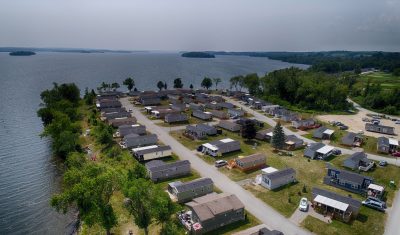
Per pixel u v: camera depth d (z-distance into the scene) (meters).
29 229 58.00
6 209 64.44
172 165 73.62
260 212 58.69
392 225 55.12
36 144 103.12
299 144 96.94
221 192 66.12
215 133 107.81
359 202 57.31
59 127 94.38
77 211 63.97
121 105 150.00
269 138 102.06
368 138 106.69
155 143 96.38
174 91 185.12
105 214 50.38
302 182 72.00
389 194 67.19
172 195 64.00
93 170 55.62
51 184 75.50
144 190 49.06
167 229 49.00
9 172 81.56
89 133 107.00
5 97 181.00
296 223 55.19
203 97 166.62
